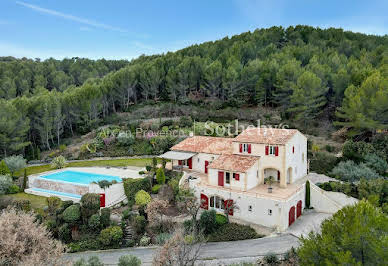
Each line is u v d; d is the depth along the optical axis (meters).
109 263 30.81
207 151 50.50
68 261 24.67
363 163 50.50
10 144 66.25
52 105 75.56
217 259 30.06
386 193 40.66
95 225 37.09
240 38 142.62
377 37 128.25
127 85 98.31
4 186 48.59
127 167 59.72
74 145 75.44
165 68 107.56
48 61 146.38
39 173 55.78
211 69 94.50
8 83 100.31
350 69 80.00
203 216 36.16
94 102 84.25
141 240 35.00
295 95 68.81
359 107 55.50
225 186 41.88
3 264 22.19
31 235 24.52
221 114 86.88
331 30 139.12
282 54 100.44
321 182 48.00
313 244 20.78
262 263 28.53
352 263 17.78
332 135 66.19
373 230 19.70
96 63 150.25
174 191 43.97
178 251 25.67
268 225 36.66
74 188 46.94
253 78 89.44
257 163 43.22
